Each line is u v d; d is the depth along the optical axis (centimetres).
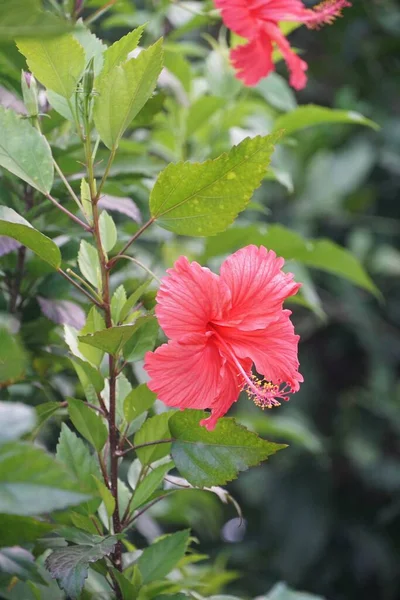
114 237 117
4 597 115
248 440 112
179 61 150
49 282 128
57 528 110
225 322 112
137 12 159
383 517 222
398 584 229
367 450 223
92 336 110
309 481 226
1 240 118
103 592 119
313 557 220
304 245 146
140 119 129
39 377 125
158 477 116
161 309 110
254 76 133
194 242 163
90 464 114
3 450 98
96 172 131
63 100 113
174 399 110
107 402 119
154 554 117
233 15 129
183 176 112
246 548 223
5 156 113
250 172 112
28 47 110
